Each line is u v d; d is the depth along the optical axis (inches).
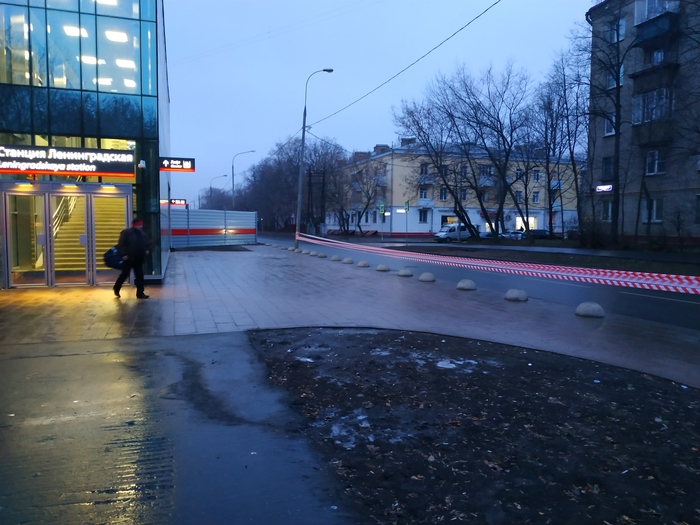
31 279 520.1
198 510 128.0
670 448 165.0
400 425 181.6
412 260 1040.2
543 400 206.1
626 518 126.8
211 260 964.0
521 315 404.5
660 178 1154.7
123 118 545.0
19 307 411.8
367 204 2522.1
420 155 1728.6
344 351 279.9
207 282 600.4
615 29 1128.8
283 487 139.6
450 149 1670.8
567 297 538.9
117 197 529.0
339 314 395.9
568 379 234.1
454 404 201.0
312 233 2539.4
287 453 159.8
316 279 649.0
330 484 141.6
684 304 493.0
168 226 907.4
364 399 206.4
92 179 547.8
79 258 529.0
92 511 127.0
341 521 124.1
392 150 2486.5
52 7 524.7
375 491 138.3
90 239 529.3
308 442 168.1
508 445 166.4
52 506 129.0
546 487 141.3
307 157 2672.2
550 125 1536.7
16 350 278.4
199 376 235.5
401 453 160.7
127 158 527.2
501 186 1685.5
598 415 191.0
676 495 137.6
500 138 1558.8
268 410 195.2
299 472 148.1
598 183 1327.5
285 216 3196.4
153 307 416.5
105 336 311.9
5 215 503.5
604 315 400.8
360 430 177.5
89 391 214.8
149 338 307.4
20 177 524.7
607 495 137.4
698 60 943.7
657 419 187.8
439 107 1576.0
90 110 537.6
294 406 199.3
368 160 2556.6
